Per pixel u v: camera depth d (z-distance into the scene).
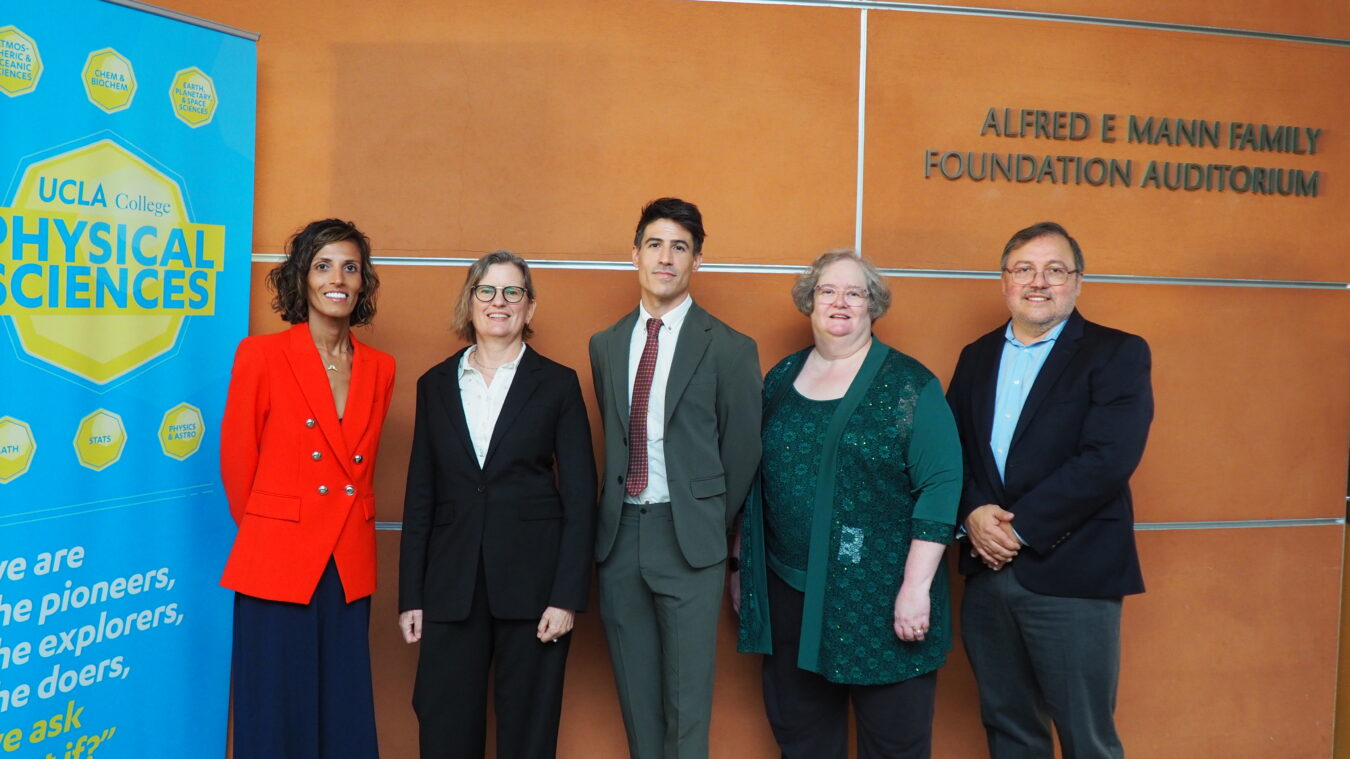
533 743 2.36
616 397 2.42
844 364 2.46
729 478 2.42
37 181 2.23
